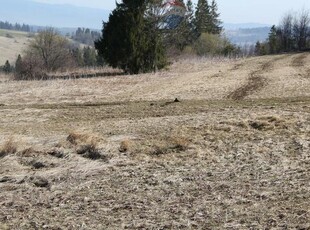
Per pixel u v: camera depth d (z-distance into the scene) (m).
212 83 25.84
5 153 11.31
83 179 9.15
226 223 6.46
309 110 15.47
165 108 18.38
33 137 13.52
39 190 8.57
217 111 16.64
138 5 36.38
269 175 8.77
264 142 11.40
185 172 9.34
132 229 6.45
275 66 35.06
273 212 6.75
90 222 6.79
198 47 69.62
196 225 6.46
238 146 11.15
